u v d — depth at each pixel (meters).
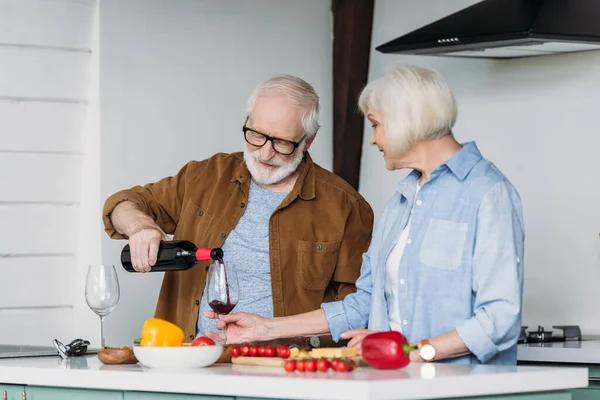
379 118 2.65
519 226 2.54
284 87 3.26
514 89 4.25
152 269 3.00
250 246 3.28
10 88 4.23
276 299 3.25
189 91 4.47
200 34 4.50
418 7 4.55
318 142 4.82
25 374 2.56
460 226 2.54
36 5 4.17
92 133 4.35
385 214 2.83
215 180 3.42
